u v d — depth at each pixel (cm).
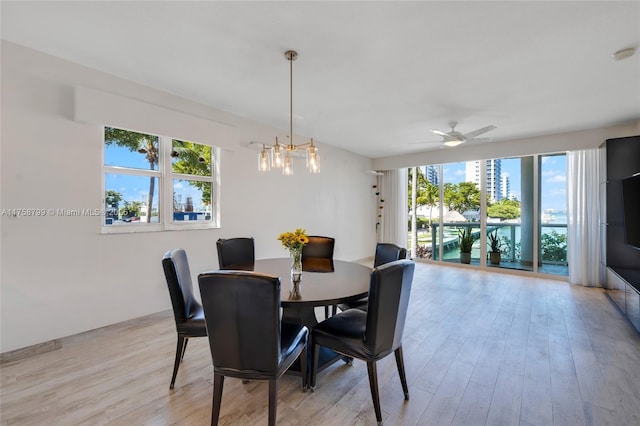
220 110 378
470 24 201
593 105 350
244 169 412
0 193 231
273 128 452
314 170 255
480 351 255
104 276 285
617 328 300
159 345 262
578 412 178
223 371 158
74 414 174
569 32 209
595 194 448
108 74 282
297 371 211
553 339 276
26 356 241
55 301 257
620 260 379
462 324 312
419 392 199
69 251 264
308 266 277
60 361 234
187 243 349
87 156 274
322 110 375
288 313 243
